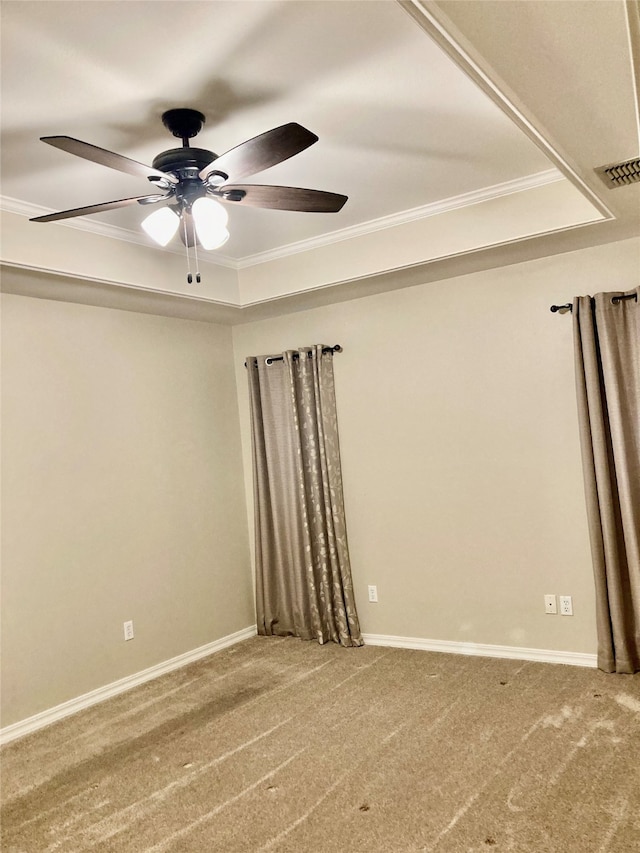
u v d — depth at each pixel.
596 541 3.82
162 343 4.69
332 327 4.84
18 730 3.60
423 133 2.91
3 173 2.98
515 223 3.63
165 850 2.48
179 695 4.01
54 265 3.49
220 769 3.05
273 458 5.02
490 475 4.28
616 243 3.85
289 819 2.60
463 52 1.79
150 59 2.21
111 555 4.19
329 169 3.25
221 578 4.96
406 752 3.04
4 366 3.73
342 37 2.16
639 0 1.55
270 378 5.02
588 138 2.43
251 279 4.61
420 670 4.10
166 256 4.12
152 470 4.52
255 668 4.38
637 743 2.92
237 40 2.15
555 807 2.51
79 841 2.58
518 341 4.16
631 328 3.75
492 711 3.40
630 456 3.74
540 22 1.68
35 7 1.90
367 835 2.46
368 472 4.72
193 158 2.43
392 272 4.09
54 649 3.82
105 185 3.17
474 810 2.54
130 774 3.08
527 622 4.17
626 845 2.26
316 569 4.86
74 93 2.37
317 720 3.48
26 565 3.73
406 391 4.56
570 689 3.60
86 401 4.13
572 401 4.01
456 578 4.41
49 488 3.88
